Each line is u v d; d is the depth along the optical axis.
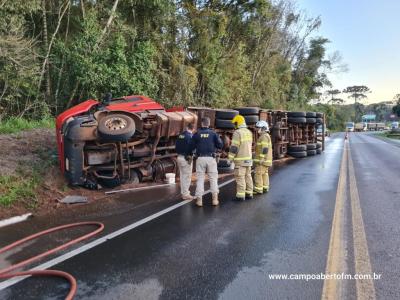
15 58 12.84
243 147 8.35
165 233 5.90
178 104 20.23
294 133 19.44
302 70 56.75
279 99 41.78
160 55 19.36
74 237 5.75
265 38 34.81
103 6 17.14
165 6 18.66
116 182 9.30
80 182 8.56
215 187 7.91
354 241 5.49
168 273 4.38
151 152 9.91
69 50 15.09
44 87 15.23
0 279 4.27
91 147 8.72
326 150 25.06
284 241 5.50
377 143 34.94
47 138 11.23
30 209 7.29
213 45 23.56
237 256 4.91
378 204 7.95
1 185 7.68
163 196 8.73
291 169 14.10
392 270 4.45
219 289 3.97
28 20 15.37
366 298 3.77
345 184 10.61
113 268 4.54
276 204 7.97
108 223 6.48
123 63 15.84
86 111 9.22
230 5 25.89
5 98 13.23
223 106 25.69
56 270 4.48
